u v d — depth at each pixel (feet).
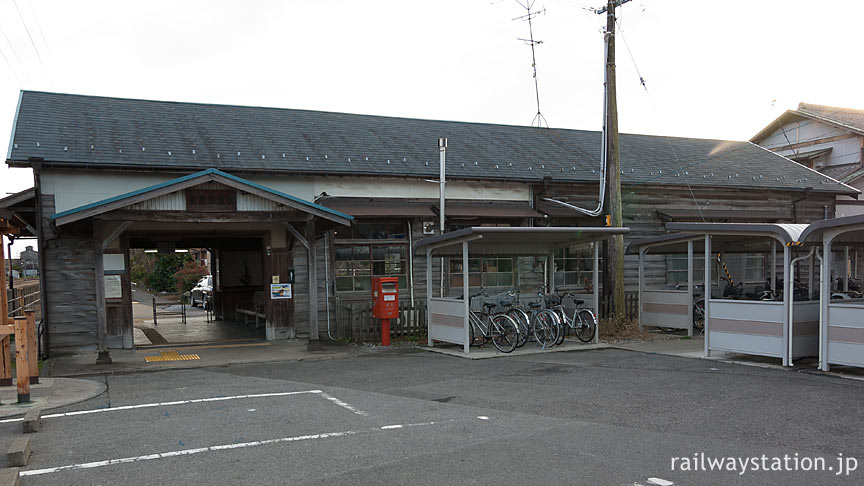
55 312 37.32
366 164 45.83
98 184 38.06
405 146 51.80
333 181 44.68
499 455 16.72
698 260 58.03
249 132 48.42
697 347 37.91
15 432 19.35
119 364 33.22
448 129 59.77
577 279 53.88
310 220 37.01
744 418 20.62
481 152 53.88
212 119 50.03
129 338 38.99
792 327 30.40
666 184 54.60
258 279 61.87
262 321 55.93
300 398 24.29
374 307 41.27
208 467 15.89
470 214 46.70
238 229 43.11
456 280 49.14
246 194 34.83
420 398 24.30
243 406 22.85
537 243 42.27
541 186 50.42
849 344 27.86
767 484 14.57
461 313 36.86
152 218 33.09
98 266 32.86
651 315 45.06
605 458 16.46
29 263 173.88
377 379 28.60
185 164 39.73
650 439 18.25
